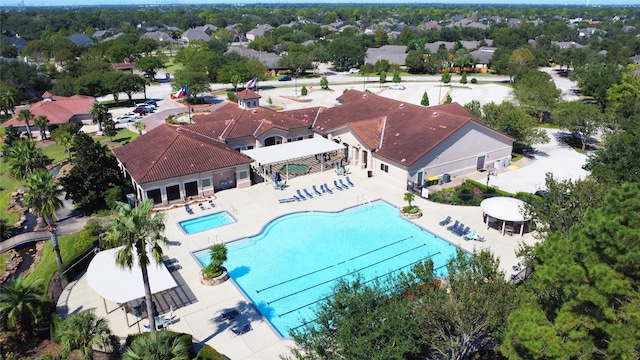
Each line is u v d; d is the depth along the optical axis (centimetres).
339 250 4212
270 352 2917
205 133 6347
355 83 14475
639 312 1702
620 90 9425
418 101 11500
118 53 16912
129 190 5338
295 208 5016
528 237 4350
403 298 2323
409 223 4672
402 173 5456
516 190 5478
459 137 5725
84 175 5109
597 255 1869
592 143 7488
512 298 2211
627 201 1847
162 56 18962
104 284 3155
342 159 6222
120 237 2559
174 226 4619
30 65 12912
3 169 6744
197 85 11281
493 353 2630
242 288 3650
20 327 3092
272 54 17500
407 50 18862
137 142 5916
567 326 1831
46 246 4522
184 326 3178
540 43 19312
